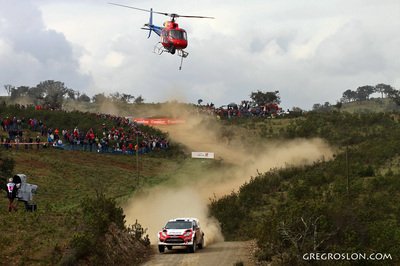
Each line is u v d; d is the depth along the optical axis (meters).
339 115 100.75
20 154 62.94
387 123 93.25
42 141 70.81
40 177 56.69
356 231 27.33
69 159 66.69
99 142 73.62
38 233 23.75
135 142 79.06
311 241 24.03
